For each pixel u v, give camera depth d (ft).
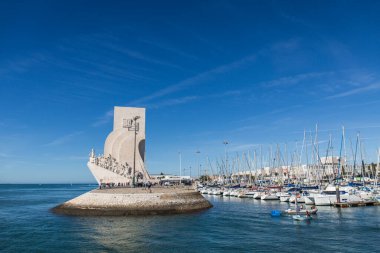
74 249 102.99
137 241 110.73
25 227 140.77
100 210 168.86
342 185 245.04
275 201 239.91
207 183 437.58
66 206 183.01
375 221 143.84
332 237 115.03
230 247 102.99
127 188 207.51
